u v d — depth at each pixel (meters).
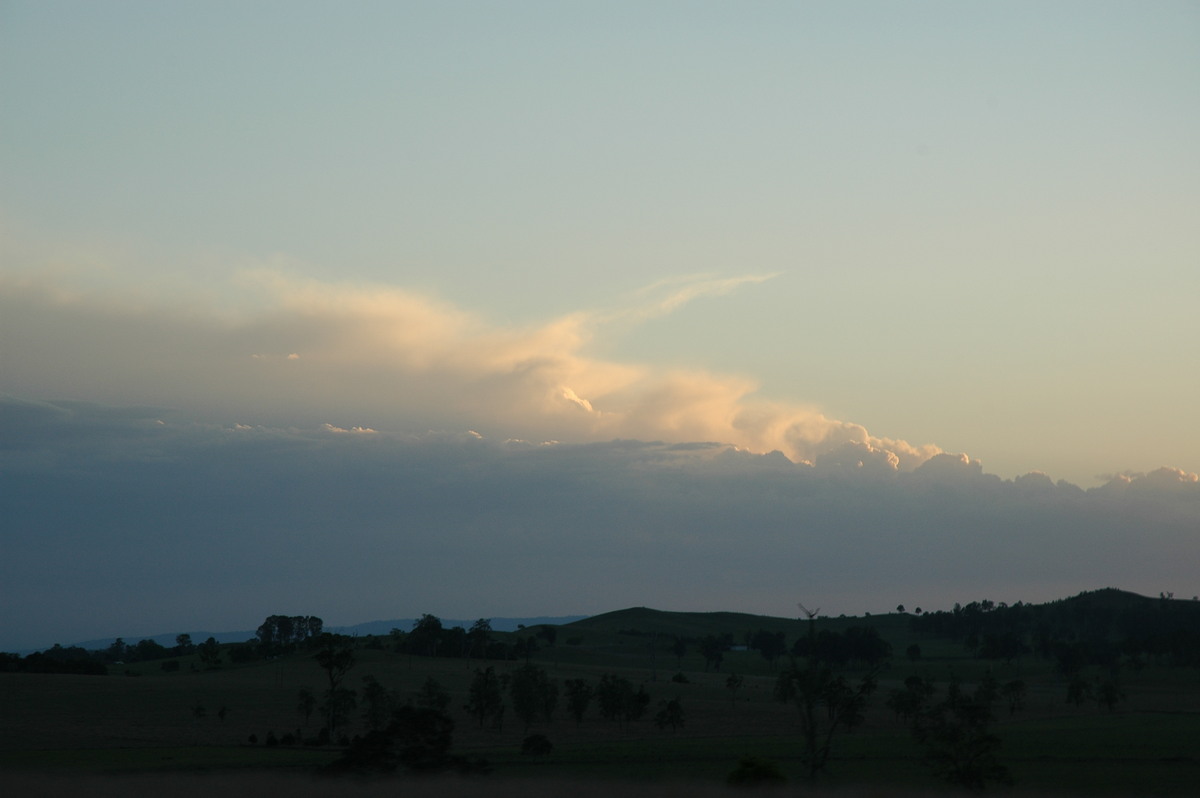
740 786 44.38
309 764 82.31
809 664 61.88
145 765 80.56
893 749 102.00
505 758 96.62
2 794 38.56
